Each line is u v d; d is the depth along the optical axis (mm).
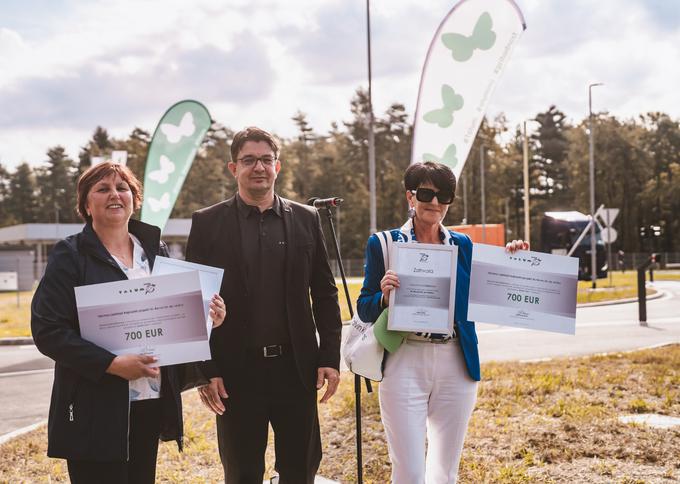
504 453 4973
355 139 76812
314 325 3643
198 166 77875
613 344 11695
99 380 2668
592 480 4359
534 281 3256
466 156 8695
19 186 104562
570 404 6348
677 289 26984
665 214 70812
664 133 75000
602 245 32781
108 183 2908
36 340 2689
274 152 3619
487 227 38969
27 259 42500
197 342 2756
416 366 3270
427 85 8750
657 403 6383
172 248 33438
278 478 3957
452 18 8641
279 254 3562
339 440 5586
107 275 2838
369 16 19891
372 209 20812
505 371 8258
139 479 2941
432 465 3473
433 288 3170
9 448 5781
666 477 4375
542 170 80188
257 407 3500
